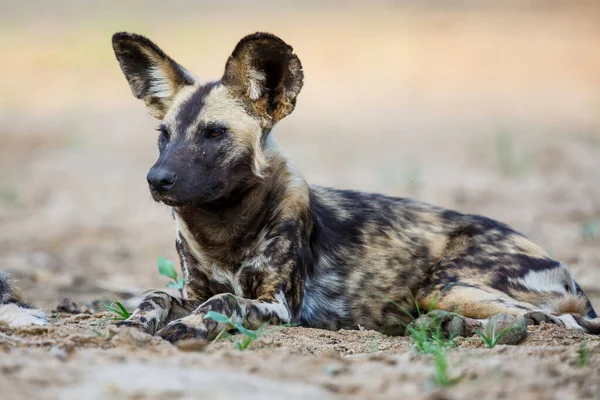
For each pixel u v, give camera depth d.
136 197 26.64
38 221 23.73
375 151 32.31
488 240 12.04
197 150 11.04
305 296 11.53
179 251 11.73
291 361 8.34
